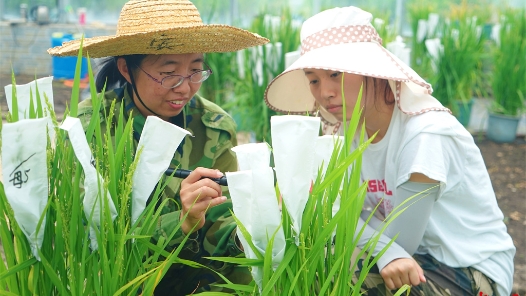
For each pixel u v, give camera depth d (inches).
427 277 82.8
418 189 79.0
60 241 54.9
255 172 53.3
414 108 81.5
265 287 54.1
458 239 84.3
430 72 269.7
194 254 79.2
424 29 277.6
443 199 83.0
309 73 86.8
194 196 64.2
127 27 80.0
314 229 57.4
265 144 54.9
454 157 80.4
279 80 97.7
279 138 53.6
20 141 49.4
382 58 82.4
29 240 53.1
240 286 58.4
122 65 81.1
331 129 96.1
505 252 87.0
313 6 354.3
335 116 86.7
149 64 77.5
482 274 83.4
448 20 310.5
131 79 79.7
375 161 87.4
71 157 55.5
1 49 375.6
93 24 374.0
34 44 376.2
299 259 57.1
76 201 53.9
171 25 79.0
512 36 261.0
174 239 73.5
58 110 277.9
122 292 57.5
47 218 55.1
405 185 79.7
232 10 344.2
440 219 83.7
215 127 88.3
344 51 83.0
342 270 58.4
